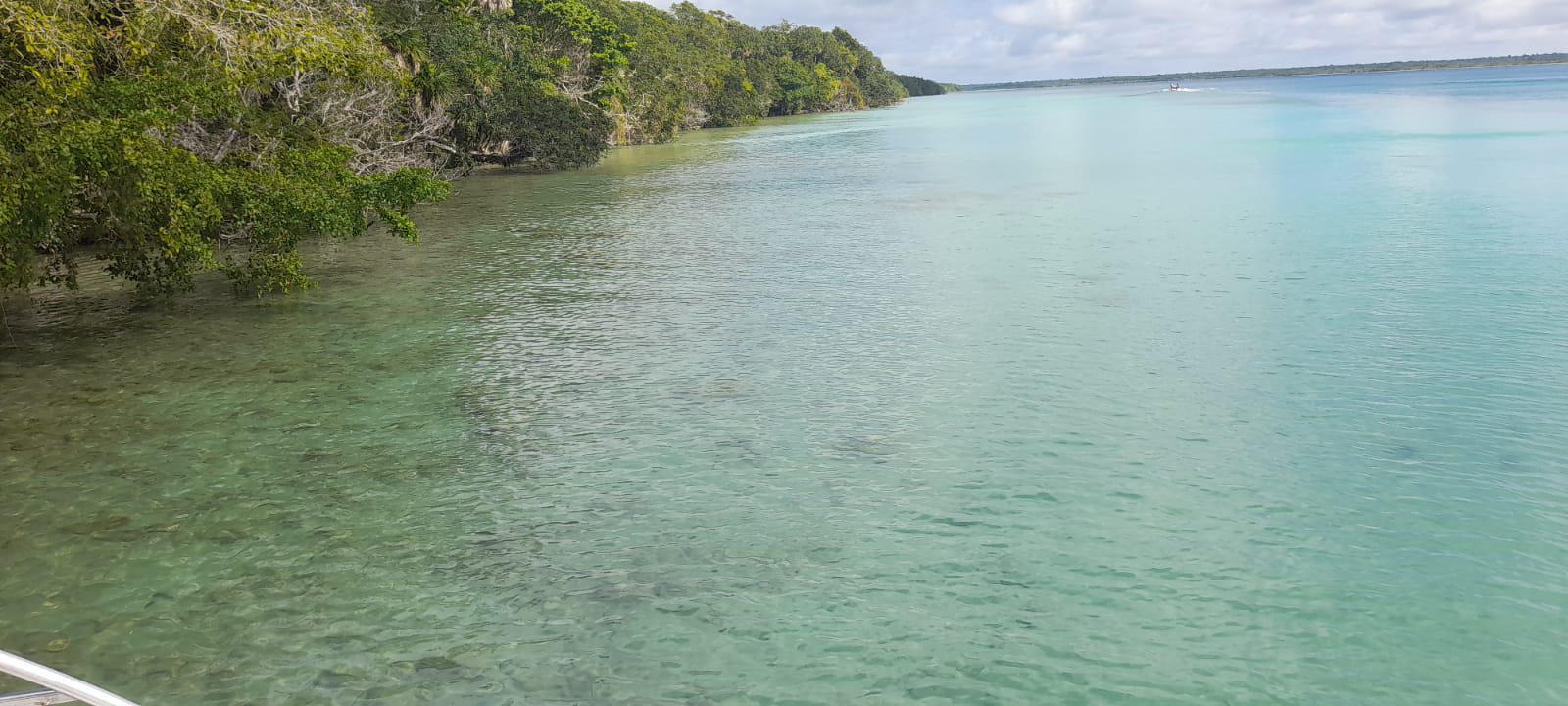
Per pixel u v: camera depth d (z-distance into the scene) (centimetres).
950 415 1015
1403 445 896
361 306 1550
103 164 1224
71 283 1398
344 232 1598
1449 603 639
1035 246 2025
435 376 1173
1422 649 591
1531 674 566
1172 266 1755
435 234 2403
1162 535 745
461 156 4009
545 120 4356
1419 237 1925
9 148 1127
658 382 1141
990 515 786
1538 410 968
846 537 753
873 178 3709
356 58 1964
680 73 8044
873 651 604
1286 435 931
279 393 1104
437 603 664
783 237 2270
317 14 1908
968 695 558
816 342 1307
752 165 4553
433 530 772
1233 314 1388
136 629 633
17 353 1268
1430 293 1455
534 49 5222
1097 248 1973
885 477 864
